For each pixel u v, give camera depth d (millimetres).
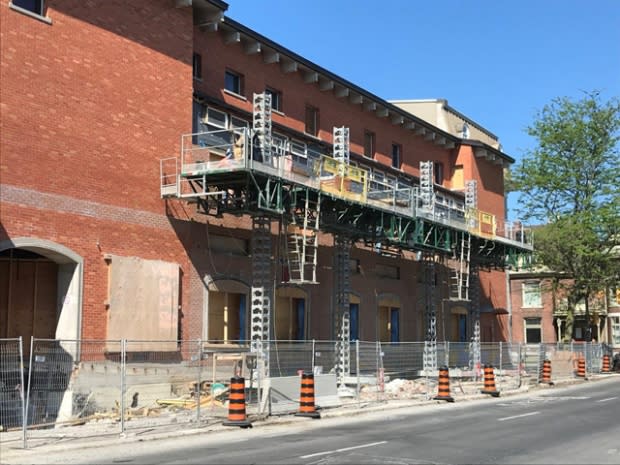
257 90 28531
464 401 24234
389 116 37312
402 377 27641
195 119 25344
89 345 19750
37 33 19344
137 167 21969
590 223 43688
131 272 21234
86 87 20547
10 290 20125
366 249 34062
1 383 15766
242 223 26297
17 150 18562
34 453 12836
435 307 38062
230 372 23078
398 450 12812
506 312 46000
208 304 24359
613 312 59594
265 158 23422
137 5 22406
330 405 21500
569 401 23953
